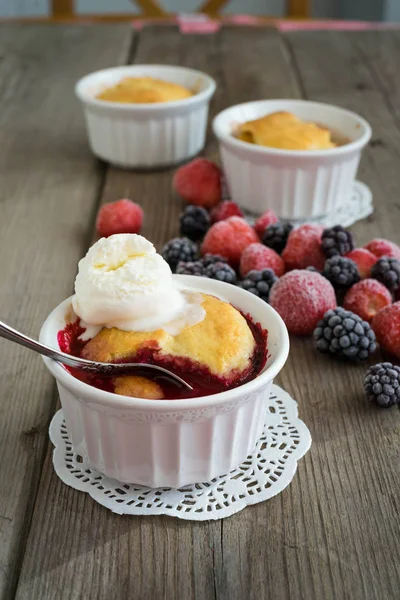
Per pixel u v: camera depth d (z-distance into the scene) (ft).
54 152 2.45
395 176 2.35
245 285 1.82
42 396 1.64
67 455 1.54
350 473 1.53
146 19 4.09
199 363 1.48
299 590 1.38
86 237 2.08
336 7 6.01
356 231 2.11
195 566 1.41
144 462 1.46
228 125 2.24
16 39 3.46
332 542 1.44
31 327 1.80
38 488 1.50
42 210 2.17
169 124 2.31
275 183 2.12
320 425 1.61
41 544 1.43
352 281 1.84
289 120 2.19
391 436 1.59
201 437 1.45
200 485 1.50
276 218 2.04
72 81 2.95
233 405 1.43
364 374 1.71
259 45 3.43
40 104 2.73
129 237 1.51
